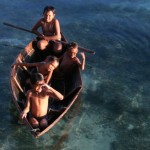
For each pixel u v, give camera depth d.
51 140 8.56
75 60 9.37
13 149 8.32
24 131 8.72
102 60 11.21
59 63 9.58
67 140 8.58
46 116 8.28
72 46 9.16
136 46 11.86
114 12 13.30
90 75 10.59
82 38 12.05
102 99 9.82
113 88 10.21
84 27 12.49
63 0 13.67
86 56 11.30
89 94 9.94
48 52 10.09
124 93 10.08
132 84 10.41
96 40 12.00
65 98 9.03
